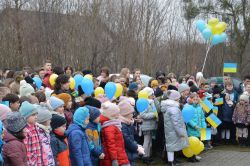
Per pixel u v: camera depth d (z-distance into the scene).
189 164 9.95
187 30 29.89
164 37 26.78
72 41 20.75
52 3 21.14
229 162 10.25
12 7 20.61
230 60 34.25
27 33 20.73
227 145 12.70
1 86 7.46
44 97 7.27
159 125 9.95
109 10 22.30
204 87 12.69
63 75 8.02
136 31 22.84
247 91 12.66
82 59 20.81
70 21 20.84
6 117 5.31
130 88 10.10
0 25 20.42
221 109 12.69
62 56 20.66
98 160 6.93
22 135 5.27
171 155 9.54
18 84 8.32
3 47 20.19
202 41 30.66
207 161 10.33
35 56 20.66
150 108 9.70
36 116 5.69
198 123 10.74
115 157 6.89
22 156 5.14
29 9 20.98
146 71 22.70
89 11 21.36
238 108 12.47
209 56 33.94
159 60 25.11
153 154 10.60
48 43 20.80
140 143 10.38
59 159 5.90
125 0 22.91
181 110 10.54
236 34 33.16
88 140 6.53
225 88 13.05
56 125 5.97
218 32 12.89
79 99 8.16
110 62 22.09
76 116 6.33
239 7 33.03
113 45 21.95
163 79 12.01
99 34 21.30
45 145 5.69
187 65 28.89
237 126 12.48
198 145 9.89
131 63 22.45
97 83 9.97
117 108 7.04
